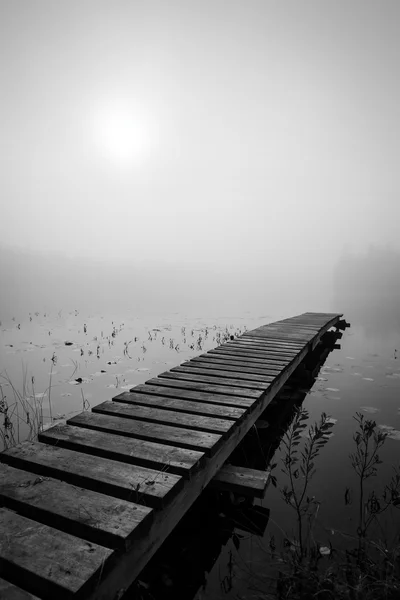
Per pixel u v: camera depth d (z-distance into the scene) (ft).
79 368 24.38
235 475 10.10
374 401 18.17
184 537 8.82
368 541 8.13
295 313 60.13
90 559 5.44
